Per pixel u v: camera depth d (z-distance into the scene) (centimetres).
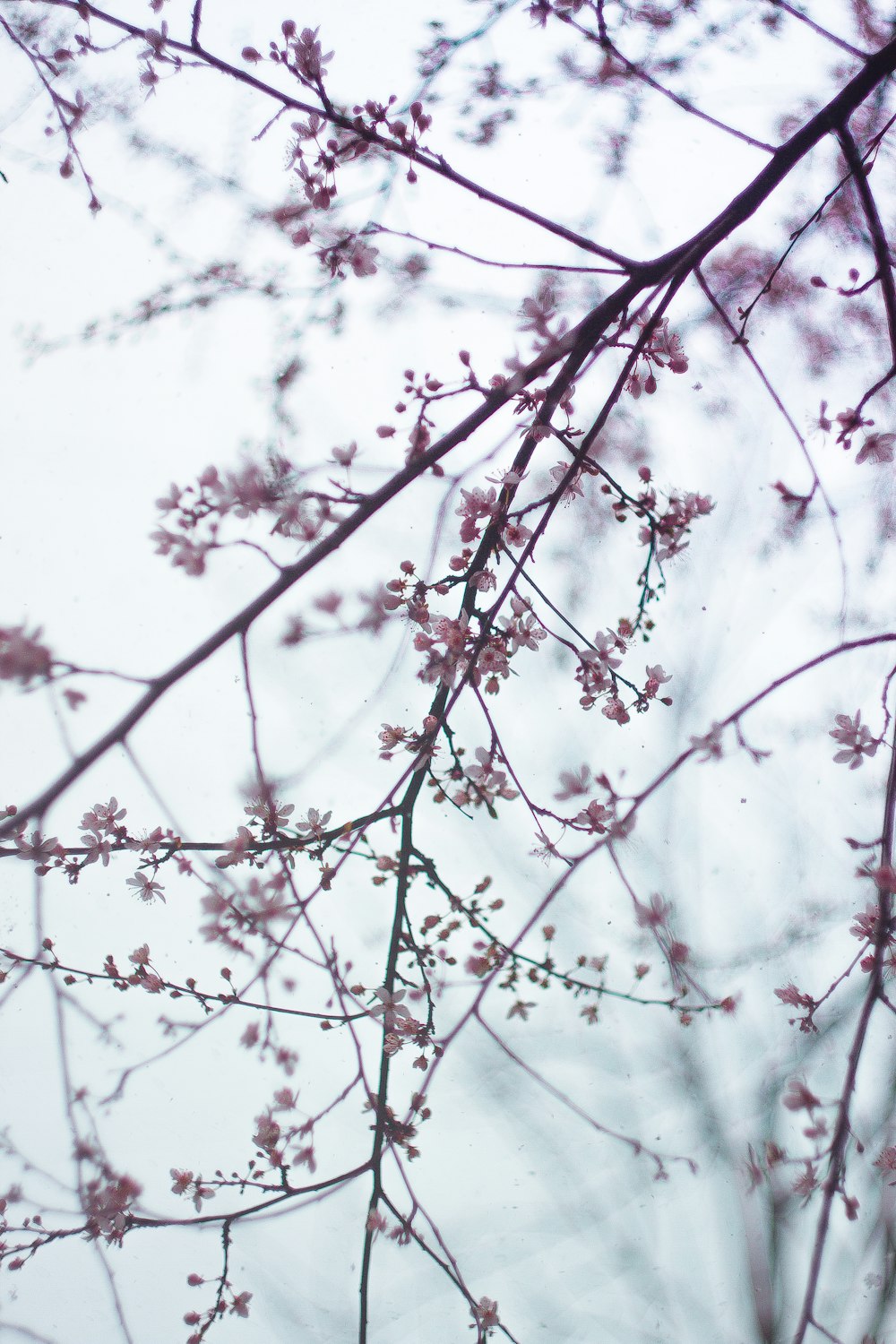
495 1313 136
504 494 136
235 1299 137
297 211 153
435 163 138
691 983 150
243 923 139
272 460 142
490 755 137
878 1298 139
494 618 137
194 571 139
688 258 138
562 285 160
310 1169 141
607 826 140
